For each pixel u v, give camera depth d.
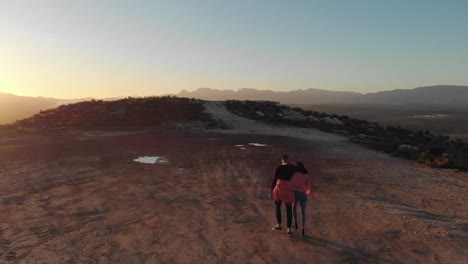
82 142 23.73
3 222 8.72
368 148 25.48
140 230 8.30
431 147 28.25
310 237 7.95
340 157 20.39
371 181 14.21
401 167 17.97
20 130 29.80
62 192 11.50
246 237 7.93
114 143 23.47
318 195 11.70
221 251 7.18
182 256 6.93
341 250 7.26
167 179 13.66
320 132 36.06
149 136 28.22
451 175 16.45
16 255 6.89
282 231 8.30
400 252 7.20
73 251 7.11
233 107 45.75
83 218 9.11
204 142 25.23
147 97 47.44
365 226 8.70
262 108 46.88
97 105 41.09
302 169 8.07
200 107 42.97
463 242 7.76
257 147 23.47
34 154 18.59
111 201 10.60
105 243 7.53
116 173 14.48
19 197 10.84
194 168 15.91
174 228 8.46
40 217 9.13
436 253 7.17
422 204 10.97
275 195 8.13
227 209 10.01
